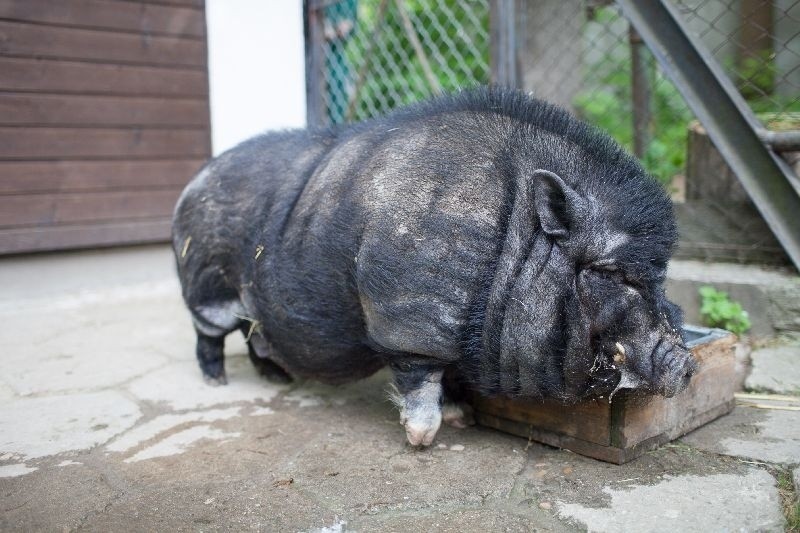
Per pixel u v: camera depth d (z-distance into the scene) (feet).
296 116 21.04
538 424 9.38
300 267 9.59
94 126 17.92
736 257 14.23
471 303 8.27
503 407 9.72
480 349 8.39
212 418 10.61
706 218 14.55
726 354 9.95
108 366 13.14
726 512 7.42
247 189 10.76
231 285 11.27
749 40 14.56
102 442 9.74
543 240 7.89
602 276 7.64
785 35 14.08
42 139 17.20
